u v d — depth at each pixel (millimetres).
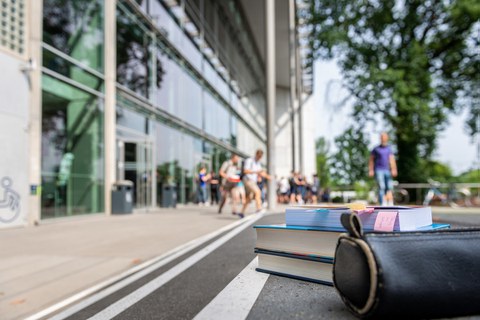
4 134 7812
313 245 1350
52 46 9344
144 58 14531
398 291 872
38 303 3066
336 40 19906
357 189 22312
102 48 11906
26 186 8344
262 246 1569
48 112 9172
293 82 29250
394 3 20172
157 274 3414
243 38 31656
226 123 26422
